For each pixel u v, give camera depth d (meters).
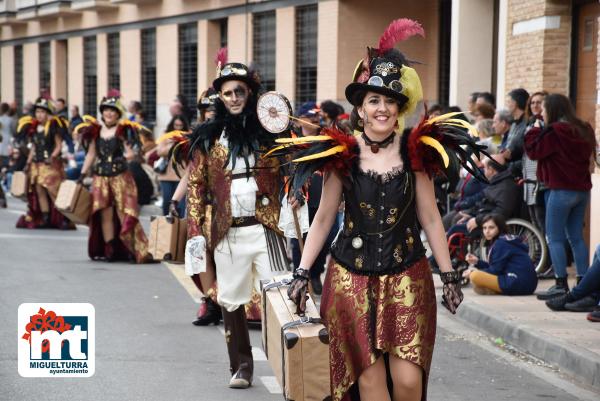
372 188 6.57
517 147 15.12
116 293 14.02
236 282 8.95
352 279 6.60
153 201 26.61
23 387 8.99
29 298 13.35
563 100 13.32
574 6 18.59
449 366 10.28
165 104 35.59
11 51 49.38
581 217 13.45
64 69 45.00
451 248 15.24
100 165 17.22
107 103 17.27
